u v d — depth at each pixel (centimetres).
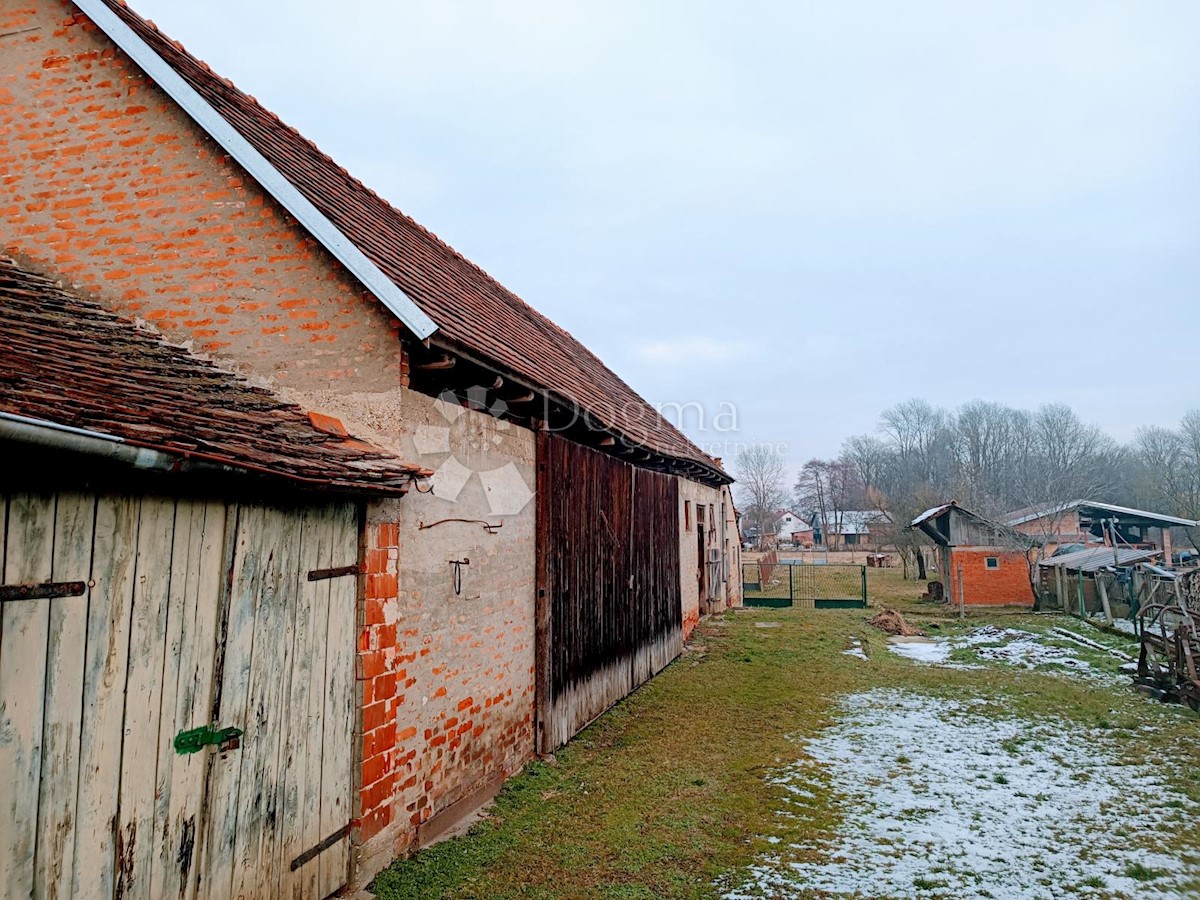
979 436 6631
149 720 338
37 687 291
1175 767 740
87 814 308
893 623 1812
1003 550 2491
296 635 429
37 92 635
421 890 469
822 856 539
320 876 441
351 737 474
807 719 925
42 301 530
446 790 571
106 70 620
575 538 844
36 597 292
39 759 290
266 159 554
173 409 378
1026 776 718
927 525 2783
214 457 330
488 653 644
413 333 504
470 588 615
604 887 485
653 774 709
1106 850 551
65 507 305
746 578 3597
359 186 907
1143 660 1127
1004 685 1134
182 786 353
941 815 619
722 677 1174
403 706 518
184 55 706
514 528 704
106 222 611
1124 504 5294
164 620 348
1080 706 994
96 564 317
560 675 788
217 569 378
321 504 455
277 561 416
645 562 1144
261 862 398
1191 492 3884
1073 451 5597
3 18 646
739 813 616
